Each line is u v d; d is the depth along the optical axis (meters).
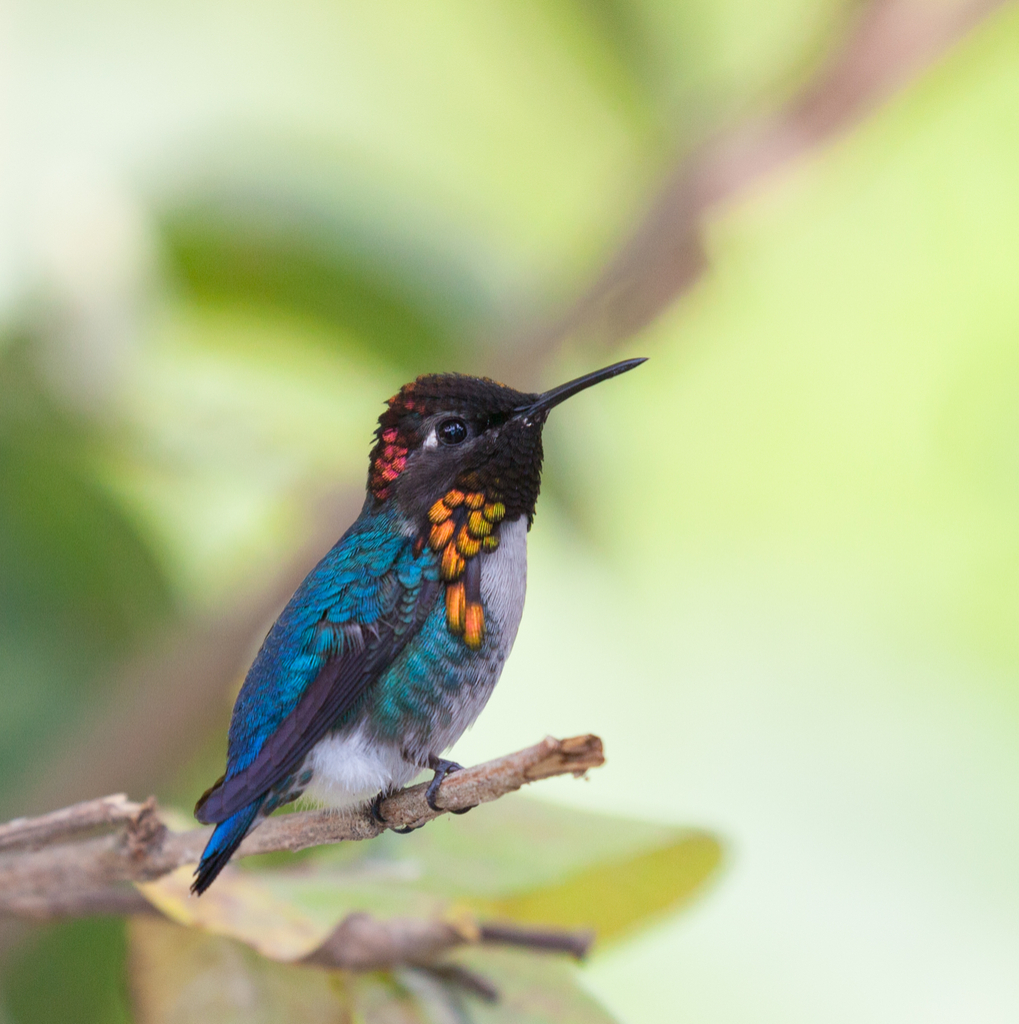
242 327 1.60
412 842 1.57
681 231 1.61
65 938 1.58
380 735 1.57
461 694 1.57
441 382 1.58
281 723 1.57
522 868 1.57
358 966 1.56
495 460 1.58
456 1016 1.56
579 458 1.61
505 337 1.61
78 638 1.60
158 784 1.59
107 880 1.55
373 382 1.61
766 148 1.61
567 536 1.61
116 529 1.60
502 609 1.58
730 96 1.61
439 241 1.60
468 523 1.58
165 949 1.56
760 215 1.61
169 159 1.60
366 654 1.57
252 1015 1.56
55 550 1.60
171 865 1.55
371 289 1.60
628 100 1.62
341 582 1.57
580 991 1.56
